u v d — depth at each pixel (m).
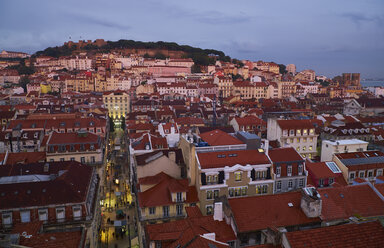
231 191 68.62
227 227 48.91
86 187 68.56
